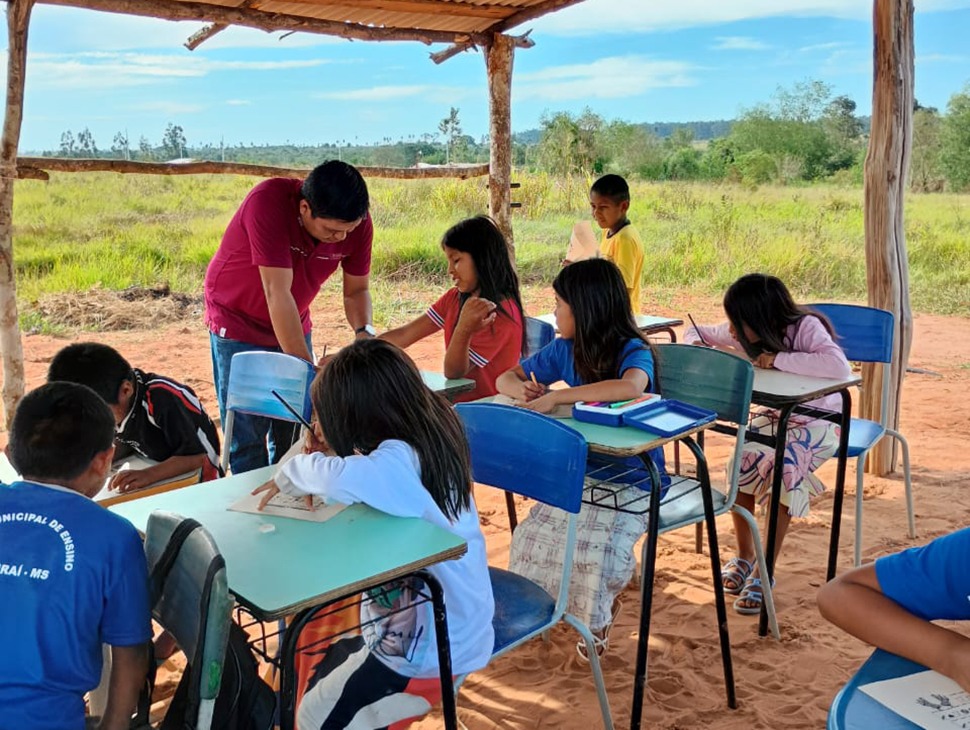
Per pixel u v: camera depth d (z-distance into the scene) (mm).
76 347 2922
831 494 5297
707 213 19656
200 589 1796
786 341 3982
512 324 4133
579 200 19719
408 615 2305
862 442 4180
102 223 18859
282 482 2422
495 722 3166
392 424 2400
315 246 4059
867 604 1754
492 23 6445
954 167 29766
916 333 10078
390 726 2355
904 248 5383
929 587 1721
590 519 3146
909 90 5168
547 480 2725
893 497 5258
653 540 2859
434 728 3135
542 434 2742
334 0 5367
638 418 3025
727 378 3463
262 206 3852
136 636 1899
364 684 2281
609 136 42406
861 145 42062
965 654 1631
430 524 2287
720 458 5977
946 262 13680
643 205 21438
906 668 1694
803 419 3982
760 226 16719
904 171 5258
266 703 2041
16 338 5012
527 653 3631
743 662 3533
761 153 36000
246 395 3693
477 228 4102
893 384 5469
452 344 4016
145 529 2299
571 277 3412
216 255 4148
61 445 1965
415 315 10812
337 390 2412
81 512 1893
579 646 3621
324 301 11914
